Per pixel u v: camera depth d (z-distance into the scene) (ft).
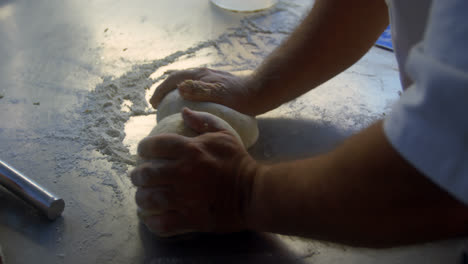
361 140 1.88
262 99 2.73
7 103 3.03
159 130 2.44
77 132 2.86
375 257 2.34
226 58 3.42
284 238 2.40
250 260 2.34
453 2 1.68
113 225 2.46
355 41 2.63
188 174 2.19
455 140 1.68
